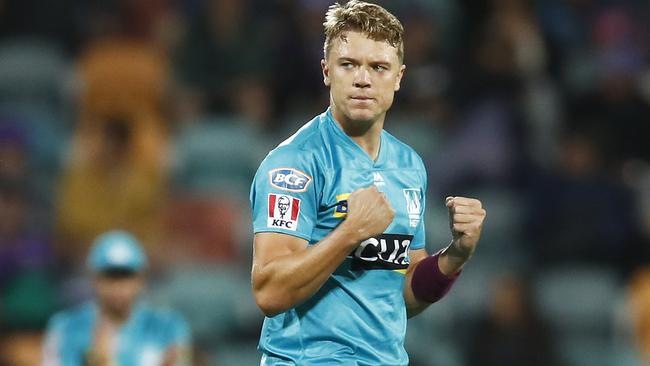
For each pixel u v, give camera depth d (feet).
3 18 158.81
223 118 148.97
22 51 157.48
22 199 128.36
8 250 124.36
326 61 54.34
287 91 151.12
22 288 119.75
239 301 128.26
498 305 123.75
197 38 151.84
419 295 57.31
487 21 157.99
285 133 148.56
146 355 95.50
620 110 148.25
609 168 142.92
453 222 55.72
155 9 150.71
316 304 53.31
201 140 143.64
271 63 151.94
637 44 168.25
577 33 164.66
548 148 148.36
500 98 149.07
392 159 55.26
